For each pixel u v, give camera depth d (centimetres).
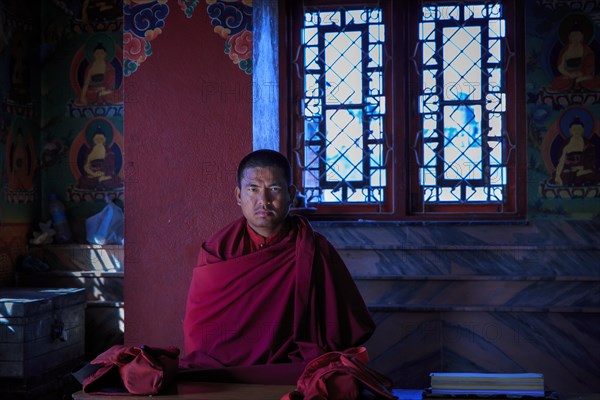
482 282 466
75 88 513
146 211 337
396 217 504
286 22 510
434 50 503
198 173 334
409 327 463
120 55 509
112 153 509
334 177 514
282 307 251
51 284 487
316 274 255
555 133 479
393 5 504
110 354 232
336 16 512
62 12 514
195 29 335
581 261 467
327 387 208
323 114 514
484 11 497
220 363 249
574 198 476
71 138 514
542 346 454
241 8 331
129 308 338
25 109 496
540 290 461
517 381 220
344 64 512
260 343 251
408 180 505
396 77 504
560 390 451
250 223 260
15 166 484
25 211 496
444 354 461
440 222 486
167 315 336
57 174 515
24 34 496
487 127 498
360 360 225
